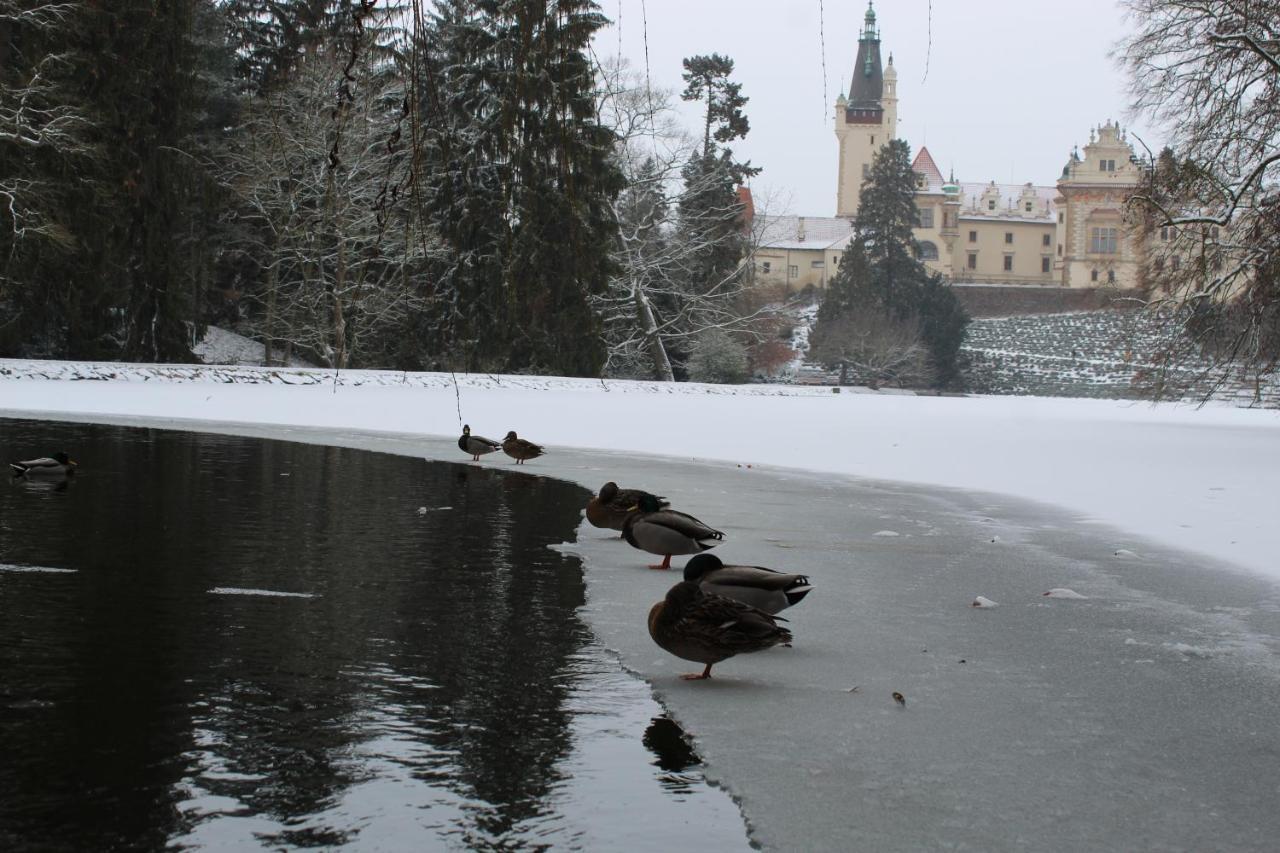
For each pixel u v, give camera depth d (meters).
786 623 8.20
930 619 8.38
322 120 44.25
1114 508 15.07
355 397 35.25
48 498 13.18
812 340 104.69
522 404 35.97
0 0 38.41
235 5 55.22
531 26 10.47
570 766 5.23
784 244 154.12
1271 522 13.73
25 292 40.75
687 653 6.45
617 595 8.86
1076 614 8.60
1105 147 157.00
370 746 5.41
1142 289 29.64
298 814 4.62
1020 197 177.00
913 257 117.94
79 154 39.62
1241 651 7.53
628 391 49.34
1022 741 5.70
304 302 50.72
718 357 71.00
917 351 103.75
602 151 49.34
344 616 7.94
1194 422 36.81
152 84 41.78
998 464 21.27
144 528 11.31
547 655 7.11
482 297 49.94
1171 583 9.87
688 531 9.86
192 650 6.93
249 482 15.28
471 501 14.13
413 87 6.47
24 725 5.55
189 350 44.47
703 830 4.57
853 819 4.71
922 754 5.49
